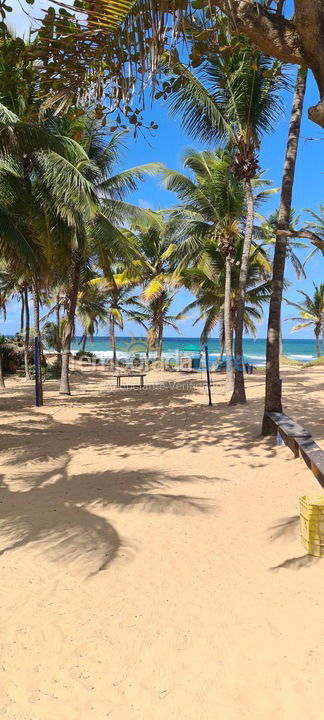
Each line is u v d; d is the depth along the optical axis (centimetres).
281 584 341
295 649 267
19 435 954
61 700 235
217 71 998
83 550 409
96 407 1355
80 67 287
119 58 263
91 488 589
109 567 378
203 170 1545
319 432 838
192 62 279
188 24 236
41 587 346
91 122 1404
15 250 1052
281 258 845
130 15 245
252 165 1233
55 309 3494
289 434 643
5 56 379
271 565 373
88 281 2797
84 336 3941
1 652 270
